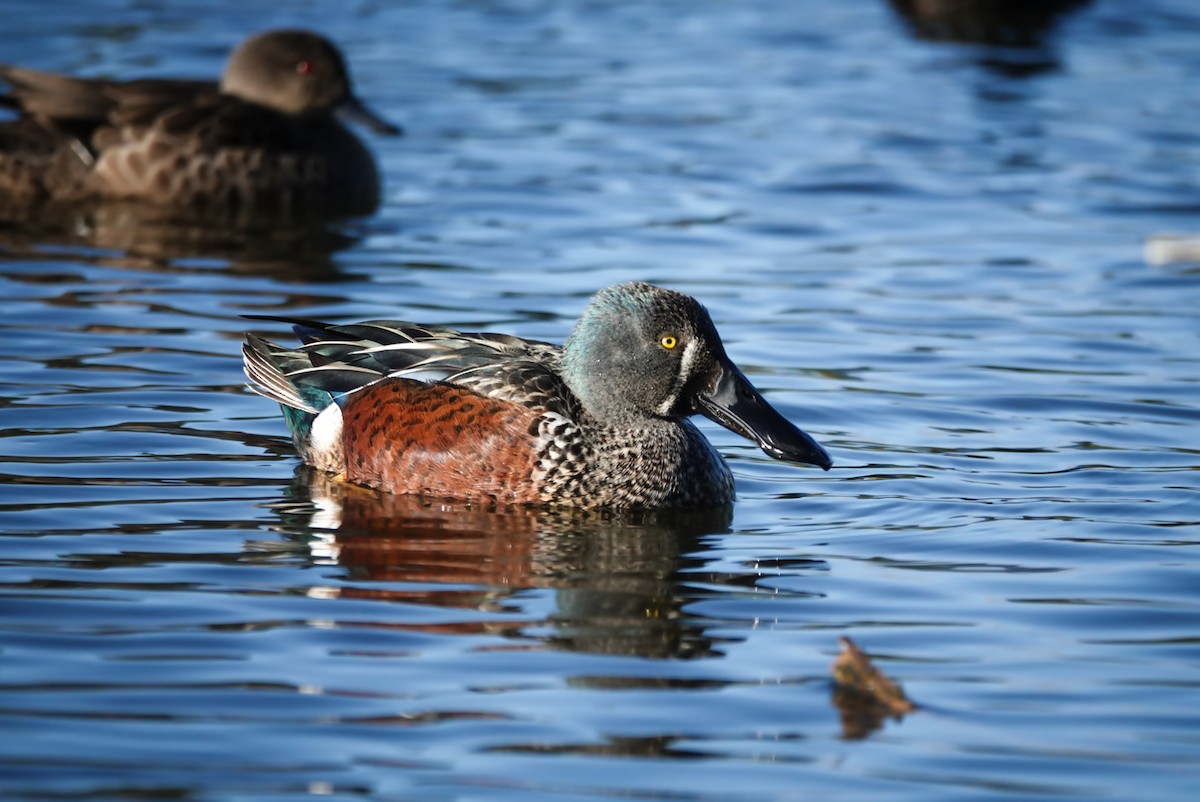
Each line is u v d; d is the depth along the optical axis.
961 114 26.66
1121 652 9.71
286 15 32.28
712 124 25.83
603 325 12.87
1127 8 35.06
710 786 8.09
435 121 25.78
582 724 8.70
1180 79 29.20
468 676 9.26
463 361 13.10
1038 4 34.50
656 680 9.28
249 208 22.02
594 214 21.30
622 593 10.66
